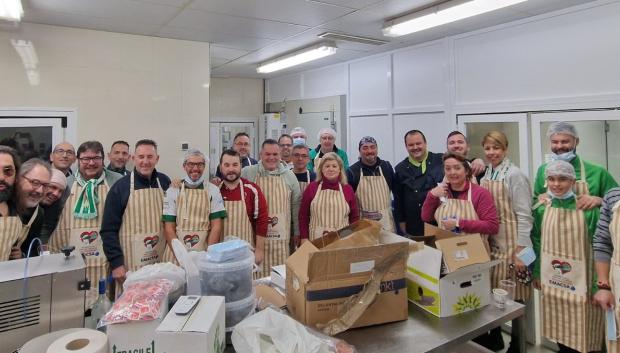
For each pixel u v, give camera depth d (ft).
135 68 11.84
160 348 3.26
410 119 13.57
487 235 7.32
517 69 10.46
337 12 9.91
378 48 13.83
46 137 10.76
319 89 17.63
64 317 3.88
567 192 7.01
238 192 8.36
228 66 17.16
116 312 3.38
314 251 4.38
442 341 4.28
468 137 11.78
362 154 9.84
